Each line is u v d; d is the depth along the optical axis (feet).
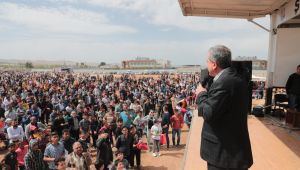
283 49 27.32
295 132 20.85
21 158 28.40
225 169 6.75
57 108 50.37
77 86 92.07
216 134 6.86
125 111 40.93
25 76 181.68
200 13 32.17
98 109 49.47
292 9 23.48
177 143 43.09
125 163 26.40
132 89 86.79
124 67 533.14
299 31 26.71
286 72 27.35
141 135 43.65
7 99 55.21
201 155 7.34
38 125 38.24
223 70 6.88
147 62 527.81
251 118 26.30
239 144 6.74
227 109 6.61
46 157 24.91
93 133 38.06
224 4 27.66
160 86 100.17
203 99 7.03
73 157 22.88
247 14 31.09
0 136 40.06
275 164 14.25
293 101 24.06
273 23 28.71
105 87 95.45
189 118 48.96
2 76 170.19
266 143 18.08
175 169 34.06
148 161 36.78
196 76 183.32
